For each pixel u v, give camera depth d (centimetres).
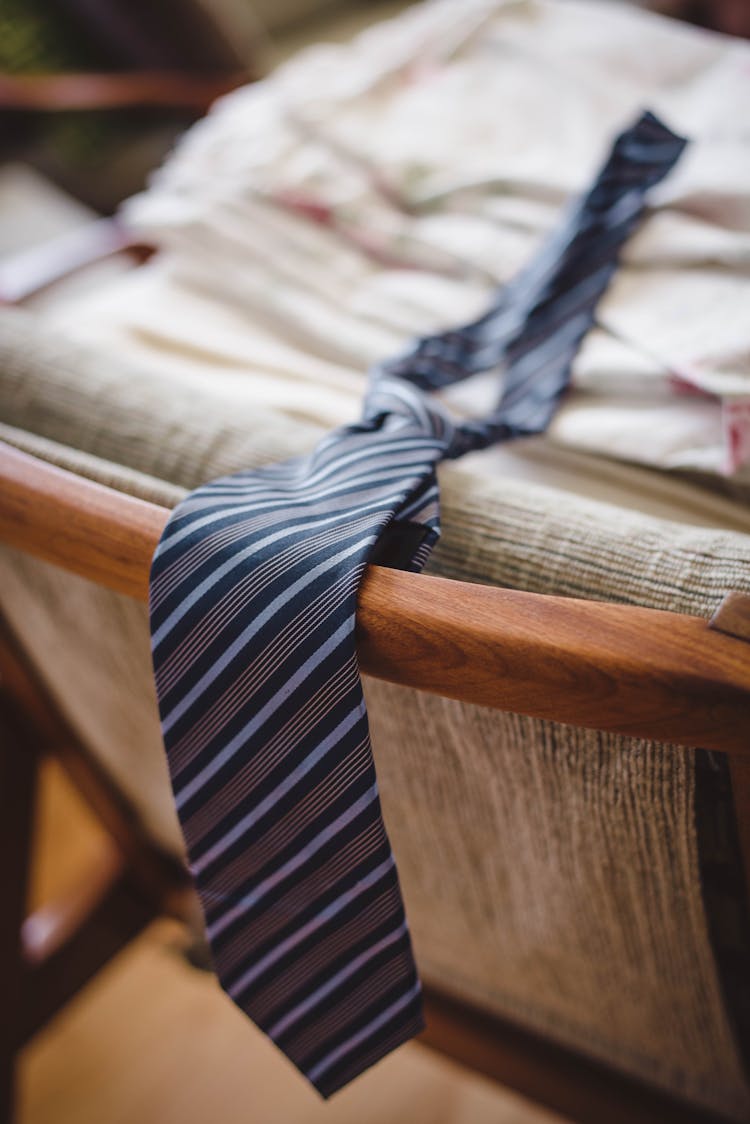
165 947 109
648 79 88
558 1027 70
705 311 67
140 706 68
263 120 90
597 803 53
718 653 42
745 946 55
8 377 64
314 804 48
